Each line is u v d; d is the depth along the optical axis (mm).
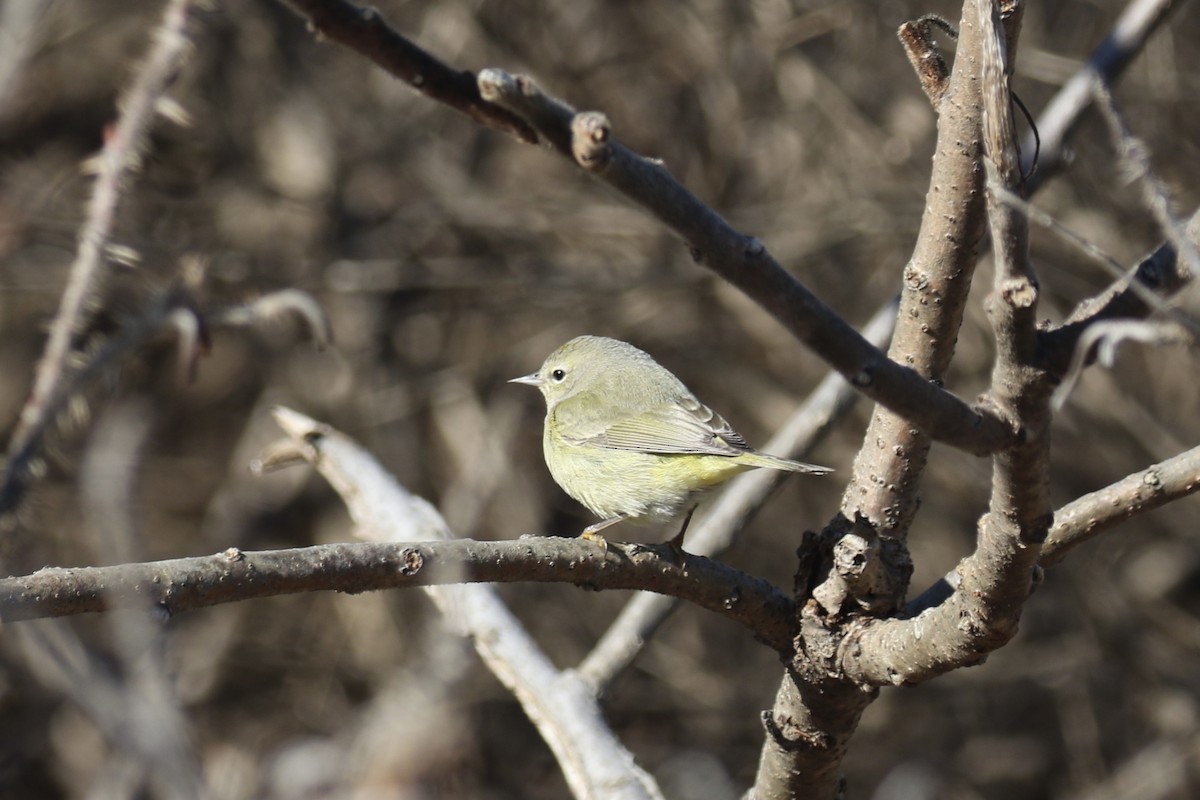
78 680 2555
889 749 15281
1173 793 14289
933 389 3059
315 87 15859
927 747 15258
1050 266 14477
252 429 15531
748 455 6047
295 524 15680
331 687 14617
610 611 15578
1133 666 15086
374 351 15766
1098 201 14133
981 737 15359
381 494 5586
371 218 15953
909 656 3811
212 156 15523
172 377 15078
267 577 3443
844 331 2945
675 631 15820
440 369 16062
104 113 15055
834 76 15094
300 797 2514
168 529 15414
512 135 2805
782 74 15133
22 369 14844
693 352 15820
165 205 14727
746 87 15602
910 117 14859
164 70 2951
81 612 3135
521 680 5035
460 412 15570
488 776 13906
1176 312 2945
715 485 7031
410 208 15516
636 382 7477
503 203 15352
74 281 2859
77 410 2895
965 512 15438
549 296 15609
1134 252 13805
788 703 4227
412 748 2482
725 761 15062
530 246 16016
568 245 15938
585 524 15688
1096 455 14836
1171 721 14734
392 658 14406
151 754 2471
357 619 14820
